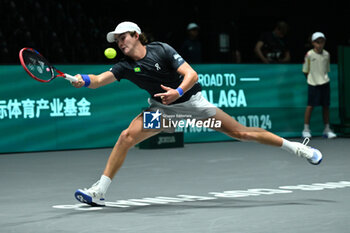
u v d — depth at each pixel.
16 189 13.45
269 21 35.47
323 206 10.50
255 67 24.11
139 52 11.00
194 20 34.25
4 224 9.57
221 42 31.59
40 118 21.06
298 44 35.44
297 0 35.62
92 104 21.77
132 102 22.30
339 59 25.58
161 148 21.80
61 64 21.25
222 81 23.53
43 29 28.14
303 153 11.41
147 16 34.06
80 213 10.36
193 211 10.32
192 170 16.02
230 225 9.09
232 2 34.56
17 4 28.50
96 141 21.88
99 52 28.86
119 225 9.27
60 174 15.84
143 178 14.67
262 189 12.66
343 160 17.52
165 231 8.77
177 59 10.78
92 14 32.78
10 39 26.86
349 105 25.56
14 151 20.75
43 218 10.00
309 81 24.23
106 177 10.92
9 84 20.64
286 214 9.85
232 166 16.69
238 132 11.24
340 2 35.88
